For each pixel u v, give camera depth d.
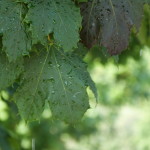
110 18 0.65
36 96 0.64
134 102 2.68
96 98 0.65
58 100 0.63
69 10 0.61
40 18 0.60
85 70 0.65
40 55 0.64
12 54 0.60
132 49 1.05
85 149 2.72
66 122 0.63
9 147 1.20
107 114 2.68
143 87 2.62
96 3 0.66
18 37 0.60
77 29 0.61
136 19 0.66
